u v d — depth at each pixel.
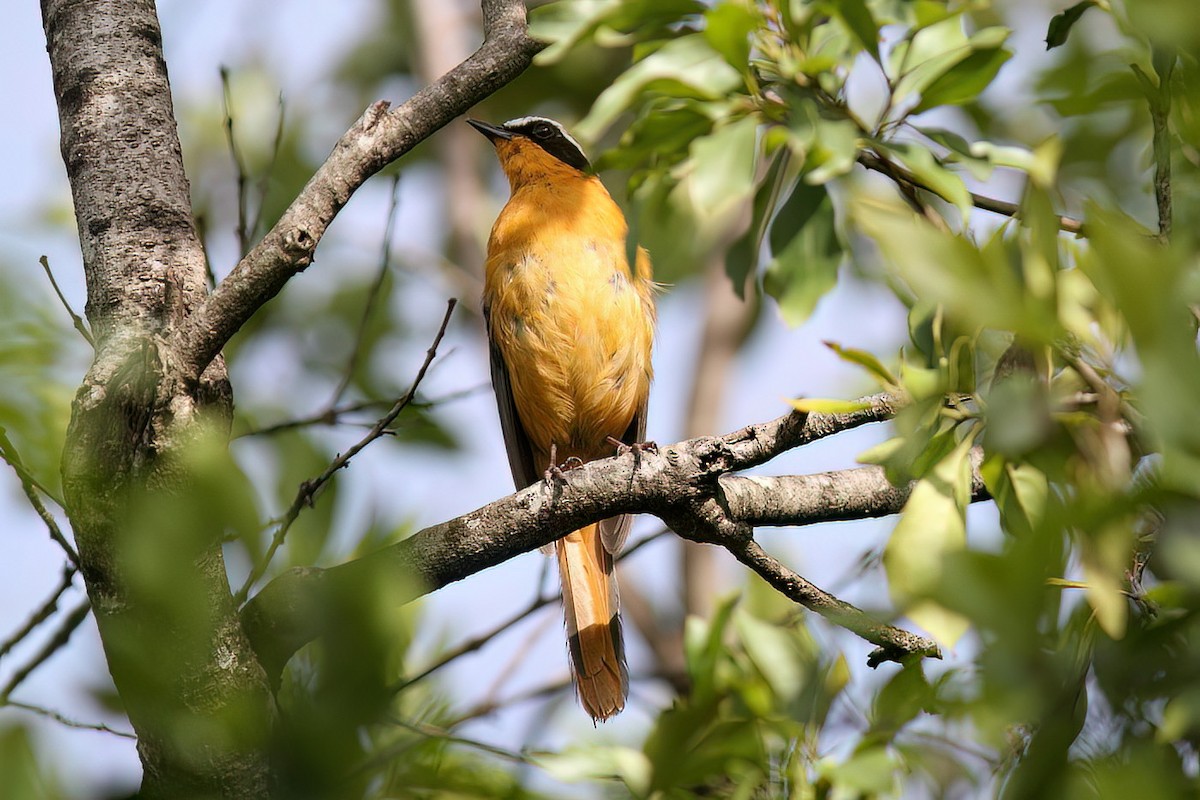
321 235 6.74
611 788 7.63
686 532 7.52
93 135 7.06
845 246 8.77
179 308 6.48
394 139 7.01
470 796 7.14
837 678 7.20
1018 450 4.44
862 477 7.89
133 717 4.33
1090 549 3.84
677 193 12.52
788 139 7.70
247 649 5.66
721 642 7.34
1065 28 7.58
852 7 7.53
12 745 3.88
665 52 7.62
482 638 8.76
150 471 5.98
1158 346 3.26
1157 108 5.73
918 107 7.90
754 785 6.93
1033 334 3.39
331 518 6.48
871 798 6.69
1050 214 4.06
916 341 7.43
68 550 6.20
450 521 7.33
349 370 9.74
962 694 6.31
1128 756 4.38
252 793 4.20
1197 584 3.59
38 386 8.21
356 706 3.69
